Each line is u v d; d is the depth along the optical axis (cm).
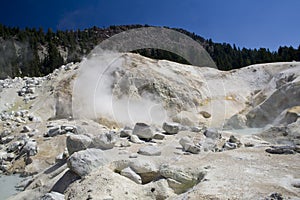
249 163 724
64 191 662
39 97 2069
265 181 586
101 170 695
